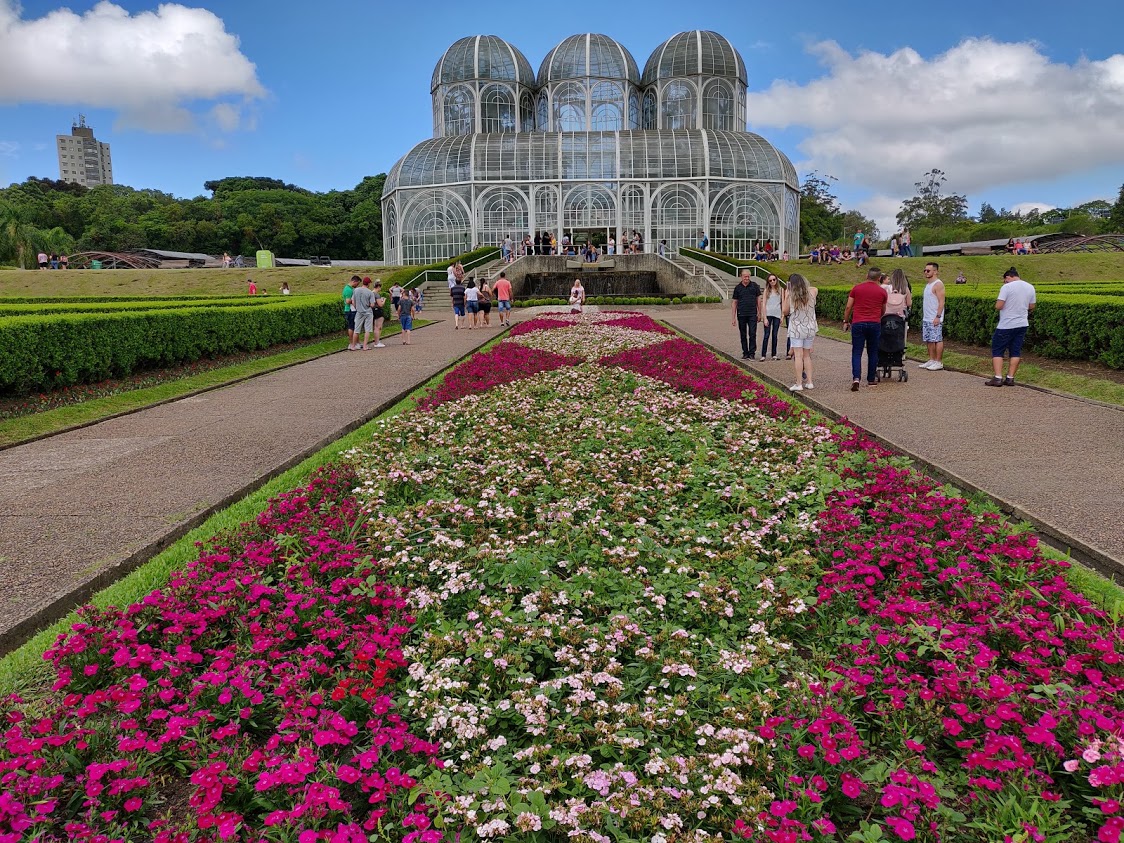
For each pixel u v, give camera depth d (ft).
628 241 170.81
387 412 39.19
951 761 12.21
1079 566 18.03
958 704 12.37
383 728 12.41
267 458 29.78
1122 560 18.15
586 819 10.66
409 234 192.95
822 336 74.02
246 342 63.46
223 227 300.61
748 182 185.26
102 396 44.62
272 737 12.34
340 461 27.84
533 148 183.83
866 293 41.68
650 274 156.56
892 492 22.16
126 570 19.67
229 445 32.17
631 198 184.14
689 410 35.12
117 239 290.76
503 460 27.43
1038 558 17.70
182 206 319.27
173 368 54.75
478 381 44.29
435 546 19.71
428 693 13.52
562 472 25.34
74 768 12.06
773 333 56.08
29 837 10.54
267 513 21.71
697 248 181.37
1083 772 11.24
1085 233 293.43
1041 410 35.45
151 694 13.35
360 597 16.80
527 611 16.05
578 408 36.29
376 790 11.49
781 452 28.17
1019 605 15.66
